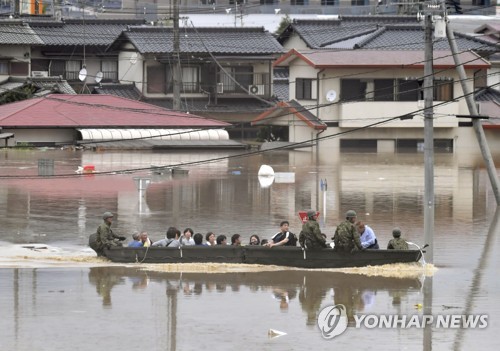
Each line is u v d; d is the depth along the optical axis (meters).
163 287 68.88
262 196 111.00
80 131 161.38
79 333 58.09
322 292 67.94
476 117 97.69
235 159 152.75
